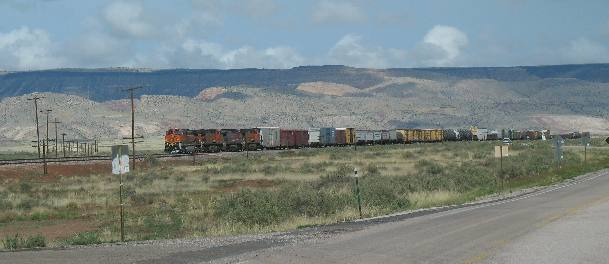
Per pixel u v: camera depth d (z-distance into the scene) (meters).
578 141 192.62
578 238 17.44
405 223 22.45
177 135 99.38
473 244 16.66
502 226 20.72
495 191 42.75
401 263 14.14
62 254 17.19
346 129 140.12
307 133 129.00
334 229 21.38
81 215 36.16
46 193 48.84
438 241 17.38
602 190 37.97
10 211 37.84
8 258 16.80
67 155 118.19
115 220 32.94
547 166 67.75
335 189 40.66
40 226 32.03
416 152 112.69
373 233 19.70
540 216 23.83
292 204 31.03
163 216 33.28
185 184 55.12
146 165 80.44
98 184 55.56
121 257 16.16
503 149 48.53
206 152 104.56
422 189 42.38
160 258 15.77
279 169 69.44
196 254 16.27
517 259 14.24
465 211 27.27
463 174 52.91
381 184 38.44
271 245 17.56
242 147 111.94
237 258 15.34
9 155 127.88
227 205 32.56
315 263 14.42
